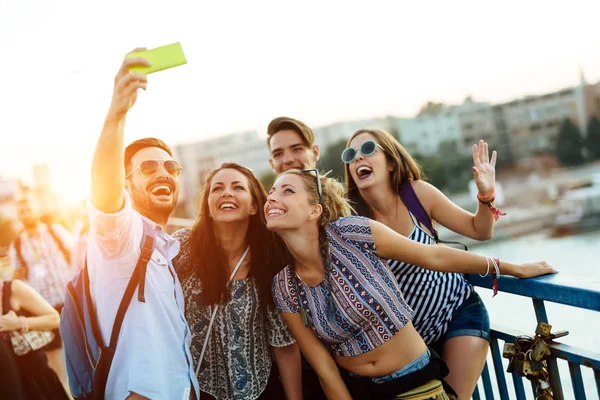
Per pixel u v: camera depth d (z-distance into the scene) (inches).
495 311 145.9
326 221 86.5
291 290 88.6
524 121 3732.8
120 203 75.0
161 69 72.7
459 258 87.2
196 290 92.1
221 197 90.5
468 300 101.8
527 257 1355.8
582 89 3686.0
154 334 77.2
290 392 97.5
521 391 90.0
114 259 77.1
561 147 3602.4
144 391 73.9
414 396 84.7
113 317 76.9
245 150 3449.8
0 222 146.3
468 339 95.6
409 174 107.6
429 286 97.4
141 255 79.4
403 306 84.7
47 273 140.9
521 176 3469.5
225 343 91.9
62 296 140.4
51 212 148.9
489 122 3759.8
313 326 87.4
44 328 107.1
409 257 85.3
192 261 92.9
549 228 2305.6
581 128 3646.7
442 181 3609.7
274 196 85.0
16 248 142.3
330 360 90.8
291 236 85.2
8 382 96.9
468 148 3730.3
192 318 91.8
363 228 84.9
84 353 79.4
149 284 79.1
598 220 2246.6
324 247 85.3
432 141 3732.8
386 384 85.8
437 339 99.0
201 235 92.7
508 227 2386.8
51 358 105.9
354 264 84.2
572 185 2842.0
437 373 86.4
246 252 94.2
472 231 103.0
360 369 87.3
